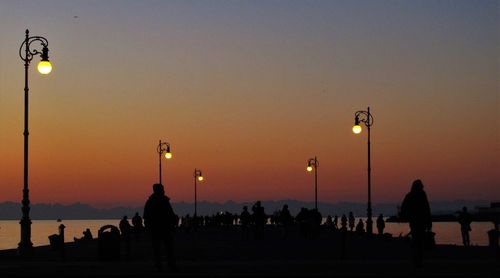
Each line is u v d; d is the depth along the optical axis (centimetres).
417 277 2041
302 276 2081
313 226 5484
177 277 2103
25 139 3456
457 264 2552
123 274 2230
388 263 2633
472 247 4056
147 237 6144
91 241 5206
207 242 5034
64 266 2605
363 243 4784
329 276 2078
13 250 3928
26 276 2195
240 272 2244
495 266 2461
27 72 3459
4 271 2367
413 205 2375
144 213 2366
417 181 2405
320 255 3359
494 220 3086
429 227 2383
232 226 9888
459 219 4397
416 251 2388
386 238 5131
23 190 3438
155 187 2391
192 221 8475
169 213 2362
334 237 5969
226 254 3500
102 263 2777
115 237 2919
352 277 2047
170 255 2356
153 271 2342
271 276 2091
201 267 2484
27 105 3469
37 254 3619
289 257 3200
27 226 3412
